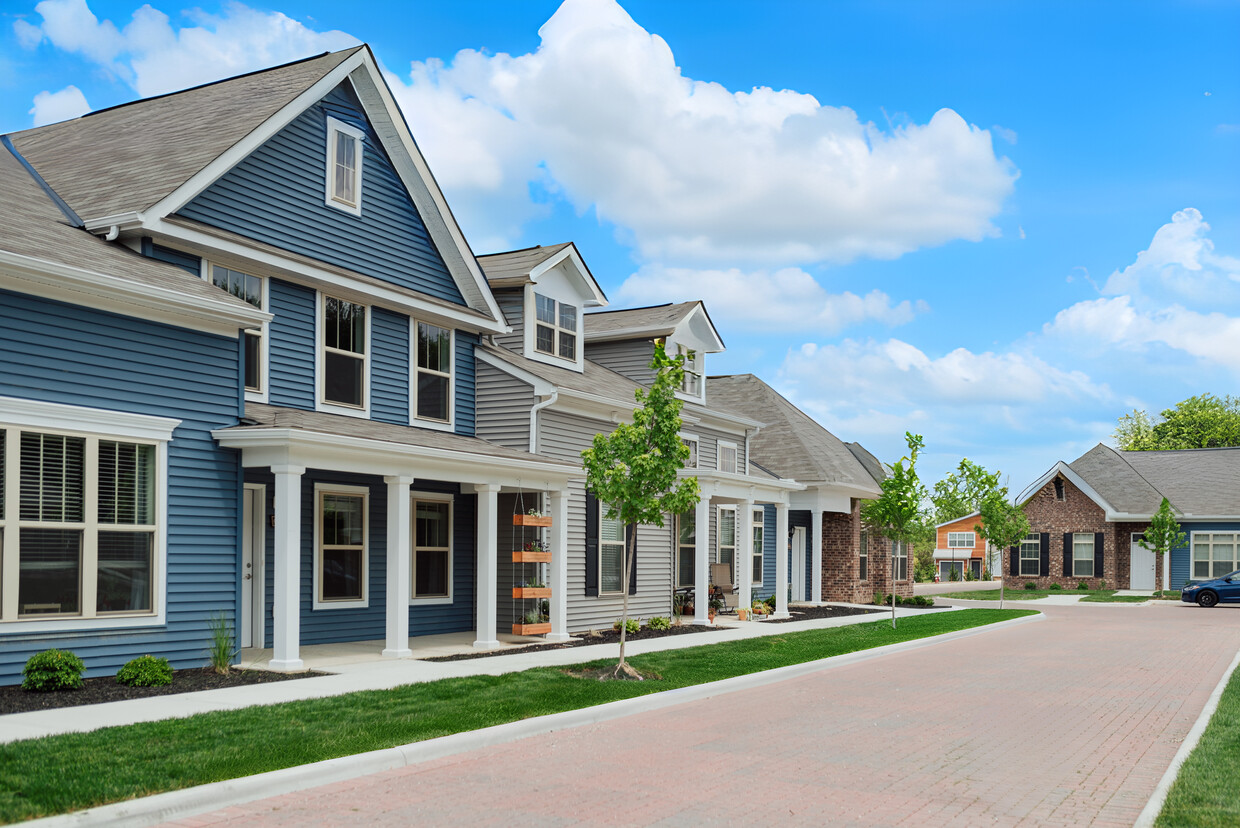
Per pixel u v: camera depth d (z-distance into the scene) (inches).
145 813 260.2
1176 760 349.4
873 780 321.4
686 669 571.2
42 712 383.9
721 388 1486.2
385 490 680.4
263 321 526.9
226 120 611.8
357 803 284.0
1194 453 1947.6
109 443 468.1
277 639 507.8
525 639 713.0
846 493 1299.2
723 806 285.4
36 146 707.4
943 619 1021.2
